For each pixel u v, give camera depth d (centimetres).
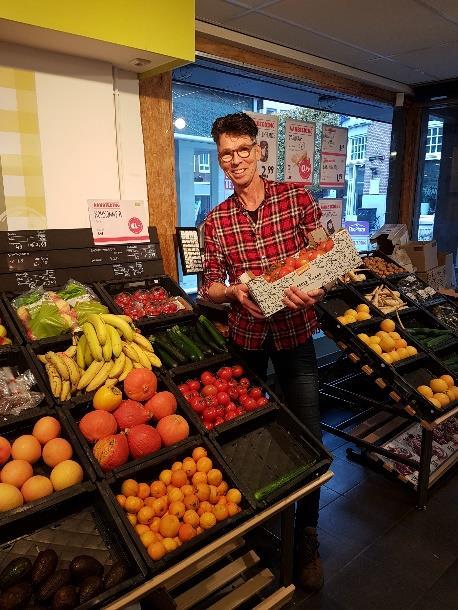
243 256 191
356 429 288
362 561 211
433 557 213
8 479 134
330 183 454
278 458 173
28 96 198
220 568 192
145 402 170
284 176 404
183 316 218
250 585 173
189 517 140
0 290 196
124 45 185
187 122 506
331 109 459
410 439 280
